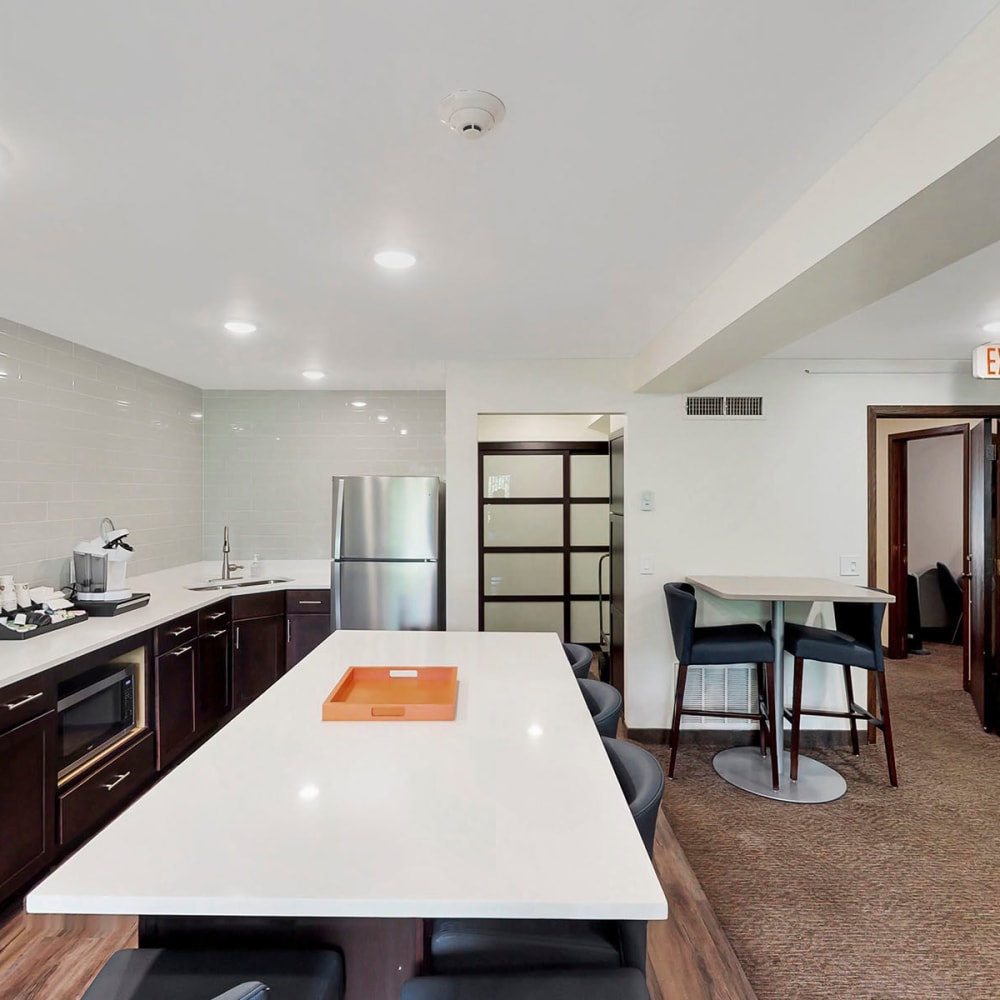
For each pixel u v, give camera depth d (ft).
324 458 15.47
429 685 6.40
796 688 10.53
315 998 3.20
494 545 18.62
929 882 7.84
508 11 3.24
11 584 8.71
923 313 8.95
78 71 3.68
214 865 3.25
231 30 3.36
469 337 10.35
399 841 3.49
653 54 3.59
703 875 7.98
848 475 12.21
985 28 3.37
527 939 3.78
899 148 4.09
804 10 3.26
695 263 6.89
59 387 10.19
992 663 12.85
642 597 12.31
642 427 12.26
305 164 4.80
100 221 5.80
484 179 5.05
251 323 9.36
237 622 12.64
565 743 4.92
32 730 7.18
